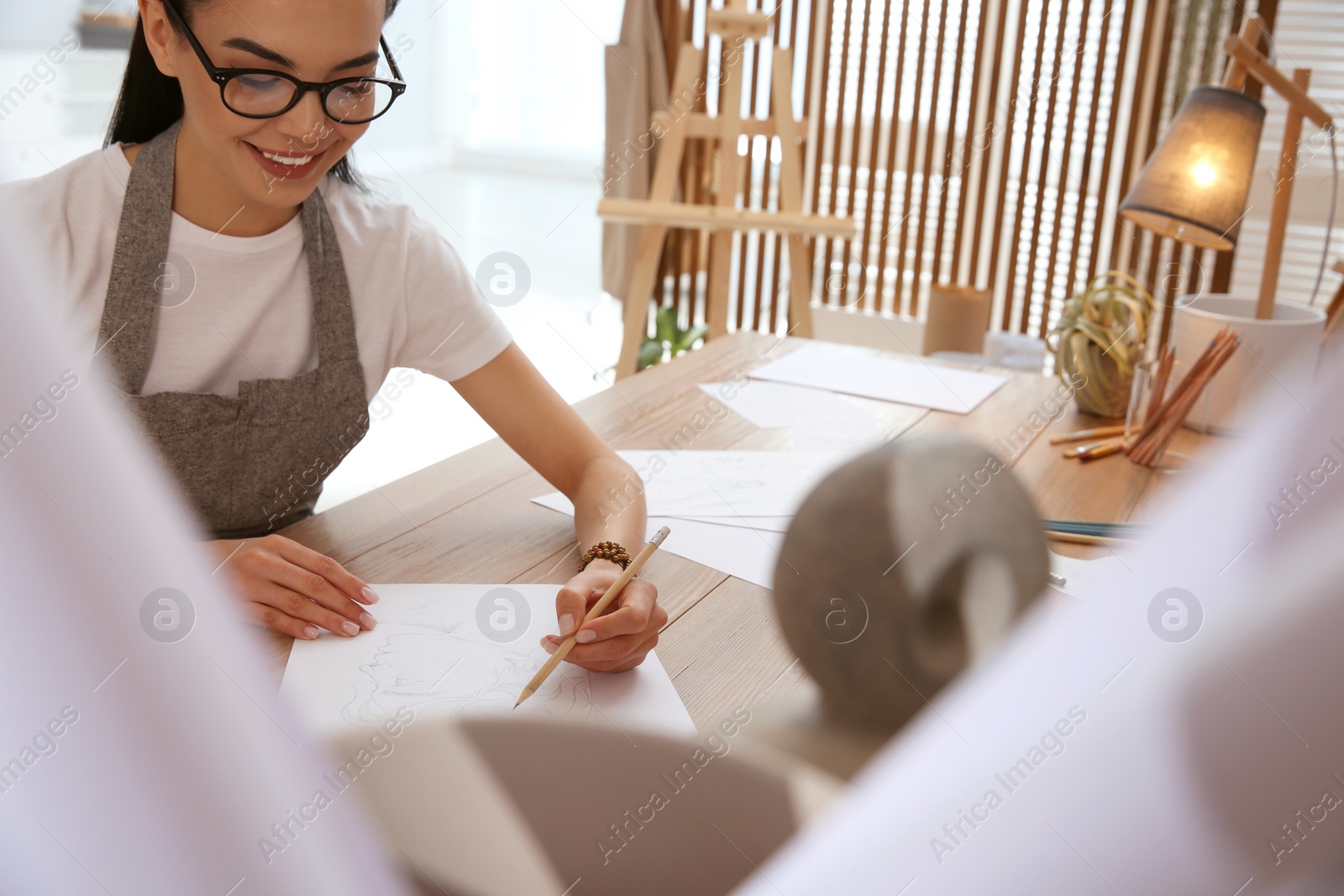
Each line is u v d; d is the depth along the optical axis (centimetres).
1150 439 125
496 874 47
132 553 57
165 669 51
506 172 878
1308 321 133
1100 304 150
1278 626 23
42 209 97
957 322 287
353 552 97
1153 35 332
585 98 841
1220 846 23
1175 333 142
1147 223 149
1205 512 25
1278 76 137
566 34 829
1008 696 20
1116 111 340
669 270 402
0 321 65
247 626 76
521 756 53
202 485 107
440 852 47
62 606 50
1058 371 151
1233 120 136
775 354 176
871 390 157
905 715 20
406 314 117
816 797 21
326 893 45
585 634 76
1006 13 348
